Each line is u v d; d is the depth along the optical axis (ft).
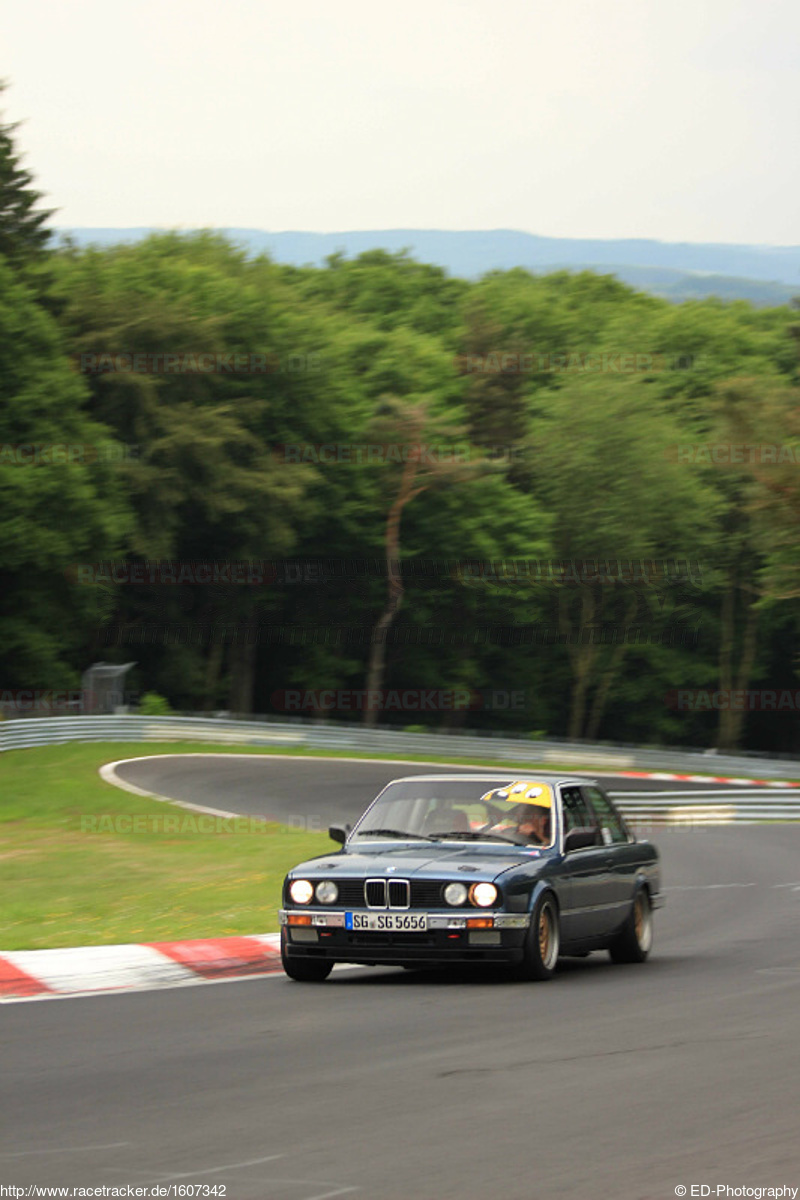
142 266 323.37
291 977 59.52
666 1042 43.98
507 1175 29.12
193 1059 41.39
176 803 167.02
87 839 131.85
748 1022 47.75
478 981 58.70
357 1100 35.88
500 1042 43.98
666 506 357.20
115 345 301.84
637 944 66.33
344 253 526.98
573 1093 36.68
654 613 395.96
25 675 288.51
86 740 231.30
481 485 355.15
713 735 430.20
